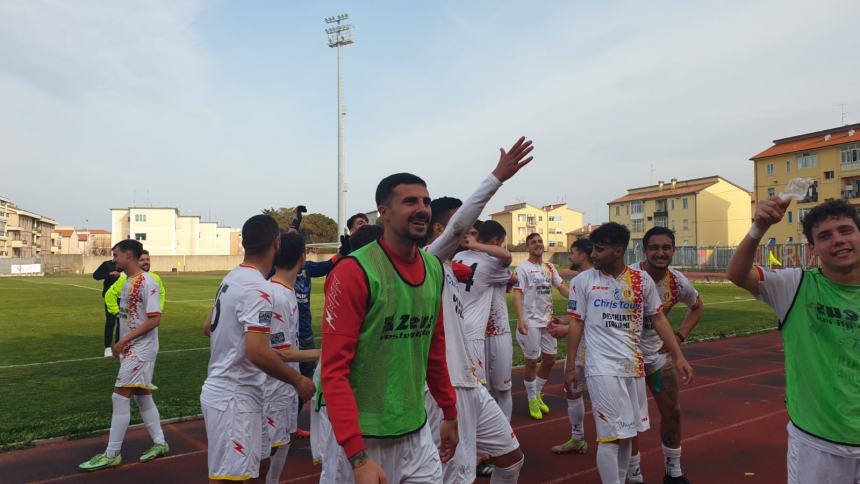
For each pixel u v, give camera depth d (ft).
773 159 167.32
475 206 10.27
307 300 19.93
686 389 25.85
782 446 17.88
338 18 109.60
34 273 193.36
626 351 12.83
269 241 11.11
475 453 11.08
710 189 196.95
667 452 14.35
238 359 10.57
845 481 8.37
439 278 8.66
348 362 7.63
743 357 34.19
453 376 10.73
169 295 87.10
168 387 26.35
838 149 151.53
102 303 73.72
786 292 9.04
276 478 13.65
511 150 10.17
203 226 288.71
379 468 7.22
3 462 16.69
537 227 305.73
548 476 15.42
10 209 286.05
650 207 213.25
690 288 15.28
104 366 31.78
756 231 8.63
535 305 21.34
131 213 261.85
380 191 8.13
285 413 13.64
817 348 8.64
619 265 13.28
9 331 47.26
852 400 8.28
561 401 23.99
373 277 7.66
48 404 23.24
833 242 8.44
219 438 10.43
